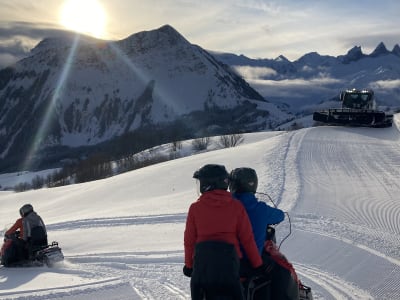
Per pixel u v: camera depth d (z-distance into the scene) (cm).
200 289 468
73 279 870
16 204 3288
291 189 1725
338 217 1298
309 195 1611
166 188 2520
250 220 516
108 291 779
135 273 889
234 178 534
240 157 2873
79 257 1066
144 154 8500
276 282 520
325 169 2214
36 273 953
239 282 461
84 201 2672
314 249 1002
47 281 865
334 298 733
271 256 529
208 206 474
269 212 518
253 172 535
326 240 1063
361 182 1873
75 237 1338
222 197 478
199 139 8456
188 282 818
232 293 458
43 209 2692
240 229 478
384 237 1091
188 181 2583
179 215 1512
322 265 903
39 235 1073
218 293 461
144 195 2453
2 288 837
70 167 9269
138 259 992
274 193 1655
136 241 1211
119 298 747
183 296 752
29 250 1062
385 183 1847
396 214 1339
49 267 1015
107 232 1373
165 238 1221
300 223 1216
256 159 2681
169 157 7650
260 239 514
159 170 3061
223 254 458
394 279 827
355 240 1063
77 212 2264
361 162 2428
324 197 1580
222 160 2870
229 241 467
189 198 1948
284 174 2083
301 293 573
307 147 3011
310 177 1994
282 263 530
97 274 905
